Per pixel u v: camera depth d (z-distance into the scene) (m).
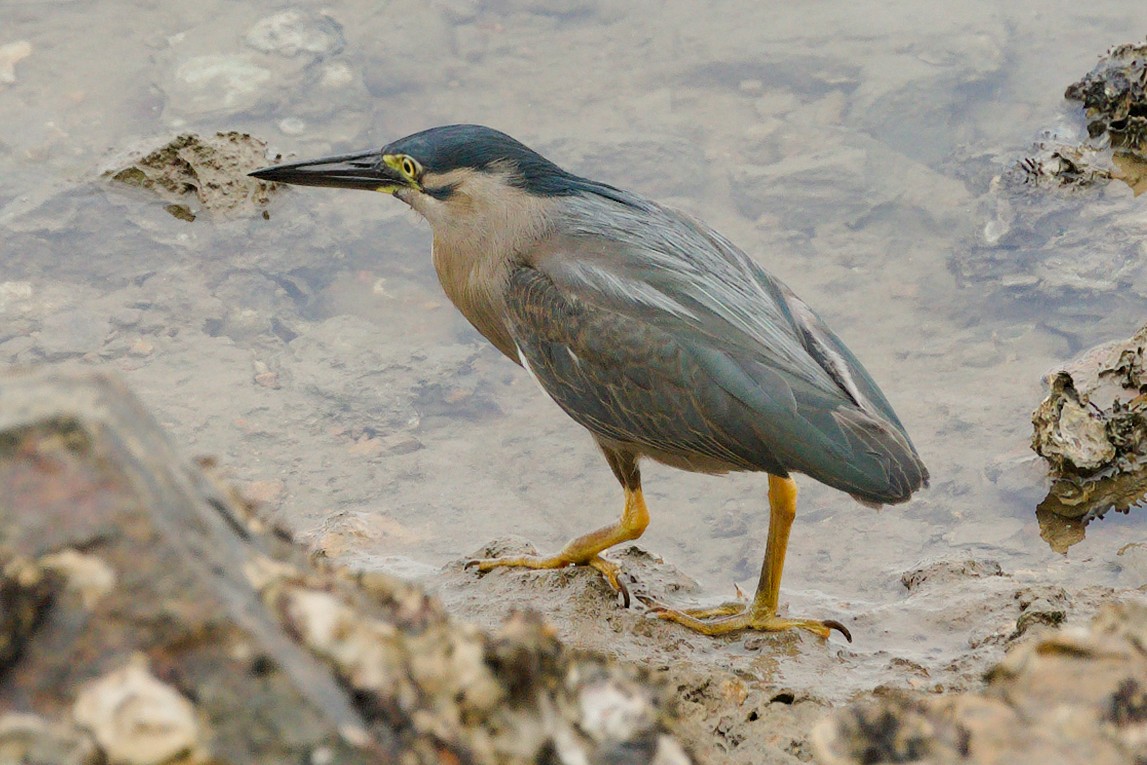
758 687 8.16
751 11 20.17
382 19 19.64
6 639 2.75
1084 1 19.89
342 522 11.09
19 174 16.30
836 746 3.68
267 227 15.59
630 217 10.15
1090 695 3.71
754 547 11.09
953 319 13.93
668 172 16.52
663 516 11.65
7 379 3.12
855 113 17.50
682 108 17.95
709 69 18.70
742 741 7.40
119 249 15.10
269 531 3.54
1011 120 17.27
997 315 13.90
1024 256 14.64
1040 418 11.72
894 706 3.78
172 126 17.28
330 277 14.88
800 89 18.28
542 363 9.91
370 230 15.59
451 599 9.65
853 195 15.94
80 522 2.81
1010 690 3.83
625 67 18.97
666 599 9.91
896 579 10.45
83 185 16.08
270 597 3.08
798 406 8.81
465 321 14.20
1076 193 15.58
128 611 2.78
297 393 12.97
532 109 18.03
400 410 12.79
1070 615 9.20
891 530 11.23
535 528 11.19
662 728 3.63
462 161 10.35
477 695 3.27
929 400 12.76
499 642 3.40
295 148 16.95
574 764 3.38
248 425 12.46
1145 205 15.27
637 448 9.78
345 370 13.30
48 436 2.87
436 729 3.13
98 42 19.19
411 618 3.34
